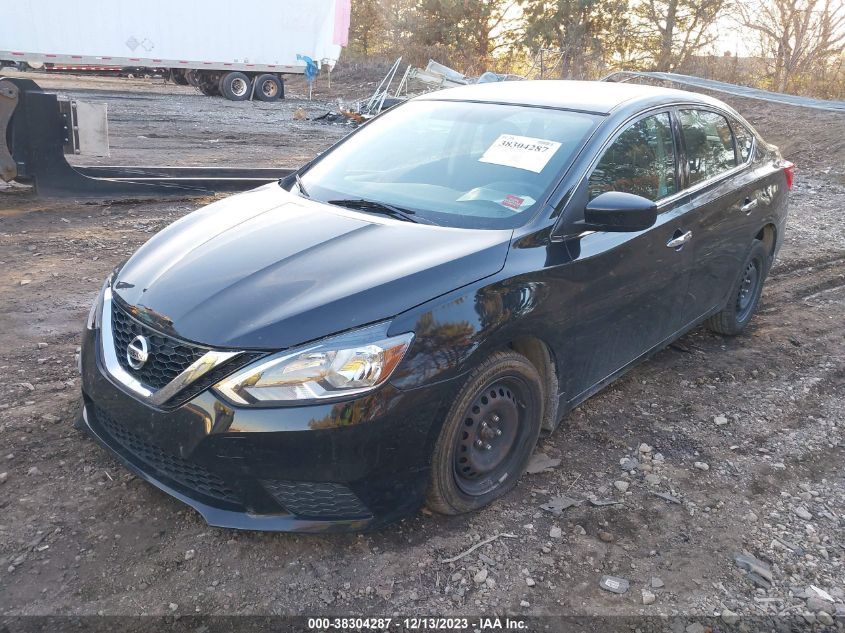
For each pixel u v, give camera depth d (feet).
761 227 16.34
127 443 9.53
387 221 10.84
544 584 8.96
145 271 10.01
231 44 76.48
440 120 13.47
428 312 8.79
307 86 99.09
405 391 8.50
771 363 16.03
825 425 13.48
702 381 14.90
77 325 15.37
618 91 13.70
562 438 12.33
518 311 9.62
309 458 8.26
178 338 8.57
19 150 23.02
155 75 80.69
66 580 8.48
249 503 8.59
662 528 10.19
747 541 10.05
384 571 8.95
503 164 11.74
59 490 10.01
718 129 15.28
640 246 11.90
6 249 19.70
